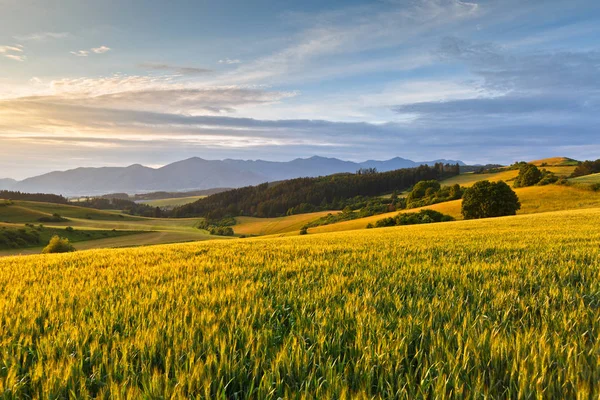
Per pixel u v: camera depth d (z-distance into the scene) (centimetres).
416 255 959
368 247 1242
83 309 462
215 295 504
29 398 257
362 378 261
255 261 912
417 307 435
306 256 1014
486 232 1989
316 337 335
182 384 246
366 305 437
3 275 802
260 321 394
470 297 498
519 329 345
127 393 239
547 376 251
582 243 1127
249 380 272
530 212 6656
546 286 546
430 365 278
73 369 278
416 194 11581
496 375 265
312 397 231
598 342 300
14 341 350
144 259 1055
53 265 995
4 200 16800
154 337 333
